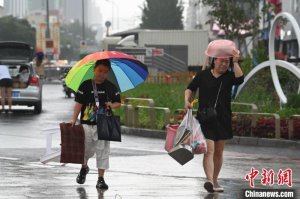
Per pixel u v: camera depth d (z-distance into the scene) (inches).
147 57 4003.4
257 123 1536.7
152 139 1539.1
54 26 7017.7
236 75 832.9
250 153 1326.3
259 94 2090.3
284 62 1953.7
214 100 833.5
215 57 824.9
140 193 834.8
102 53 852.6
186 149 815.7
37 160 1119.0
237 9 3336.6
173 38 4239.7
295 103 1813.5
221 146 844.0
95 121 856.9
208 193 840.3
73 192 835.4
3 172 989.2
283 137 1521.9
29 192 833.5
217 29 4436.5
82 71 851.4
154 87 3041.3
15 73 2144.4
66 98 3048.7
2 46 2359.7
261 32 3538.4
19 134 1535.4
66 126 856.9
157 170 1039.0
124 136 1601.9
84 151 857.5
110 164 1095.0
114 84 885.8
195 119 829.8
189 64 4261.8
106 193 831.7
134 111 1688.0
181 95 2281.0
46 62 5270.7
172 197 810.8
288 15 1985.7
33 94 2102.6
